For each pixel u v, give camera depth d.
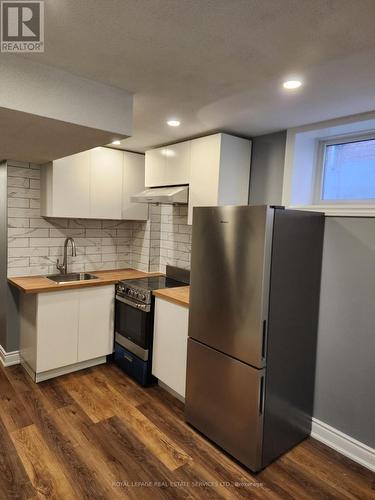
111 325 3.36
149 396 2.82
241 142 2.92
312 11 1.23
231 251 2.04
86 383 2.99
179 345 2.65
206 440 2.28
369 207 2.08
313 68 1.69
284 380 2.10
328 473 2.03
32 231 3.34
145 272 3.89
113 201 3.57
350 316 2.18
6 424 2.37
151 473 1.97
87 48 1.54
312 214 2.17
